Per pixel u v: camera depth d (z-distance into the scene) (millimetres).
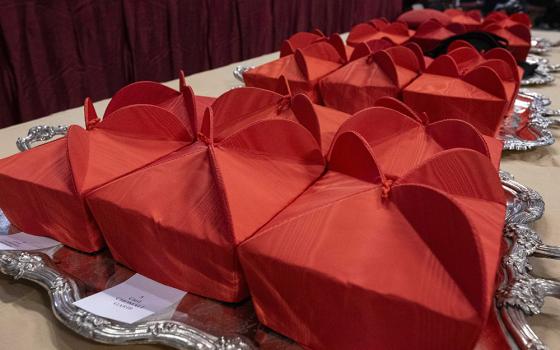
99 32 1261
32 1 1099
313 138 407
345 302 288
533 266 414
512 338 307
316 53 798
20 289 421
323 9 1985
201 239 337
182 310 360
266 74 747
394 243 297
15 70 1126
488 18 1171
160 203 364
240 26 1664
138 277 396
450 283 270
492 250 291
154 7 1370
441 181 349
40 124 746
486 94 622
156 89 540
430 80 678
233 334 336
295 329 325
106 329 339
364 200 333
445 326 261
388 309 276
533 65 996
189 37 1508
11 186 431
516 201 469
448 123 434
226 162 372
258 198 357
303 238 313
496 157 437
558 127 737
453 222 276
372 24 1154
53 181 411
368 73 703
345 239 306
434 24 1073
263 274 318
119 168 419
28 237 454
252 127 389
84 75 1262
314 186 387
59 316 356
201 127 445
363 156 365
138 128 456
